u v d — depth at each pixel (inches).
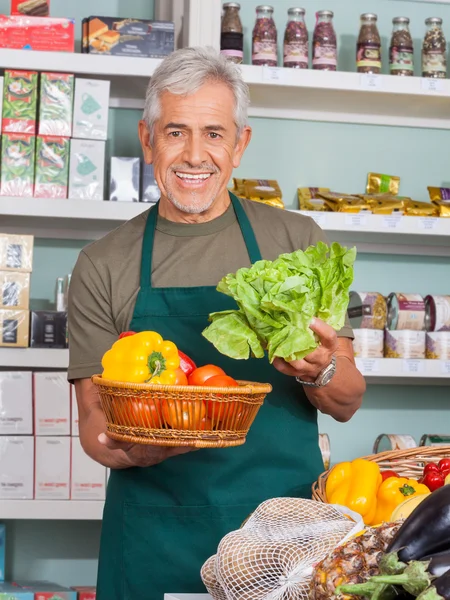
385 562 24.9
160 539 60.5
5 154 98.6
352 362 61.0
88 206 98.7
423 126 121.7
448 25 124.0
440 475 57.8
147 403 44.7
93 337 64.6
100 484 98.4
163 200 65.5
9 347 97.8
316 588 28.1
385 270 121.6
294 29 107.7
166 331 63.1
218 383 47.8
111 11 117.5
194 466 60.7
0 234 97.3
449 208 110.0
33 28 99.5
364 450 119.7
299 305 46.1
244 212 66.0
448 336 107.8
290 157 119.6
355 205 107.2
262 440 61.2
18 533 113.9
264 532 37.8
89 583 114.7
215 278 63.7
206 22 102.5
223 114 59.4
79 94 99.6
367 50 109.2
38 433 97.9
